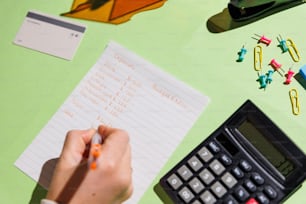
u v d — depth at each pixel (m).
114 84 0.62
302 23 0.63
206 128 0.59
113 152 0.52
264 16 0.64
